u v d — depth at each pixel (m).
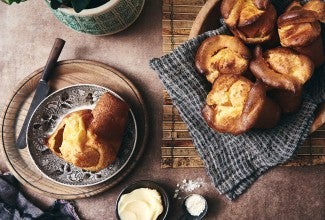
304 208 0.76
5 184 0.76
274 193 0.76
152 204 0.73
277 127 0.69
